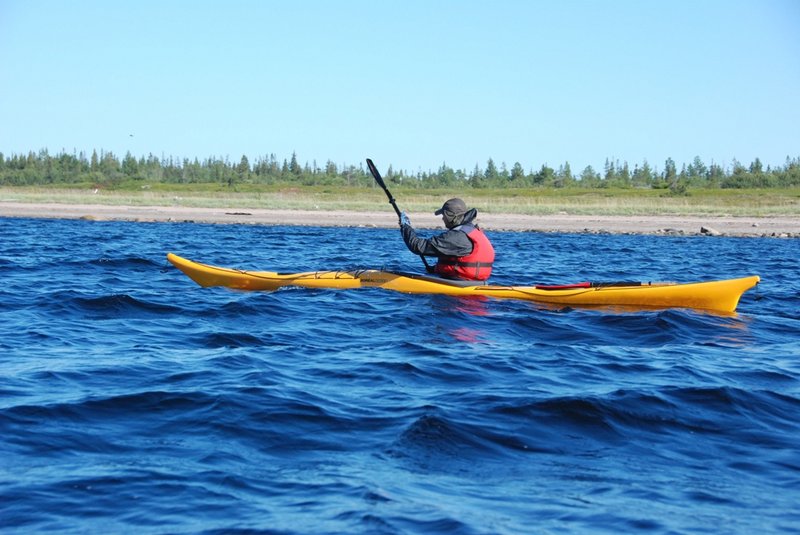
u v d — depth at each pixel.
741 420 4.89
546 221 34.66
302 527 3.24
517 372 5.96
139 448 4.16
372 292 9.70
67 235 22.08
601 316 8.55
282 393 5.16
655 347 7.16
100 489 3.61
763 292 11.75
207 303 9.07
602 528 3.31
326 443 4.30
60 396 4.99
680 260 18.80
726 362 6.54
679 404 5.14
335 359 6.29
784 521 3.42
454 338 7.28
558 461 4.14
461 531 3.22
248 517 3.33
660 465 4.11
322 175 100.56
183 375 5.62
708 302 9.05
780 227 32.50
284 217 34.44
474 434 4.47
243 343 6.92
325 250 19.44
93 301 8.95
